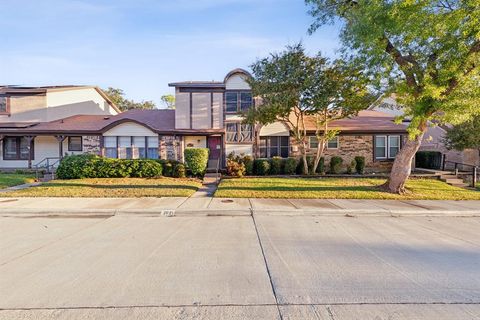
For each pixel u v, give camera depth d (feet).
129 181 46.42
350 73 43.50
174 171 52.26
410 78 34.63
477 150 61.16
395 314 10.47
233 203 31.60
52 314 10.42
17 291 12.19
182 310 10.69
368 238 20.30
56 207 29.14
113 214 27.86
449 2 30.35
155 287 12.56
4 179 48.03
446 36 29.78
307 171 54.39
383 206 30.58
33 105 67.72
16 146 65.87
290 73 45.29
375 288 12.56
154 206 29.89
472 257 16.56
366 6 31.65
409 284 12.99
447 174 50.98
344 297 11.74
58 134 61.26
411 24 29.58
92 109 81.92
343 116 50.14
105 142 62.44
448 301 11.48
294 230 22.35
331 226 23.70
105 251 17.25
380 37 32.22
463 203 32.71
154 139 62.64
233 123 61.93
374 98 46.06
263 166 55.31
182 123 61.93
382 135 64.85
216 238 20.11
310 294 11.97
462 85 31.01
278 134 63.36
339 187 40.70
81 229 22.44
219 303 11.22
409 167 37.76
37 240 19.48
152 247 18.08
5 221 25.13
